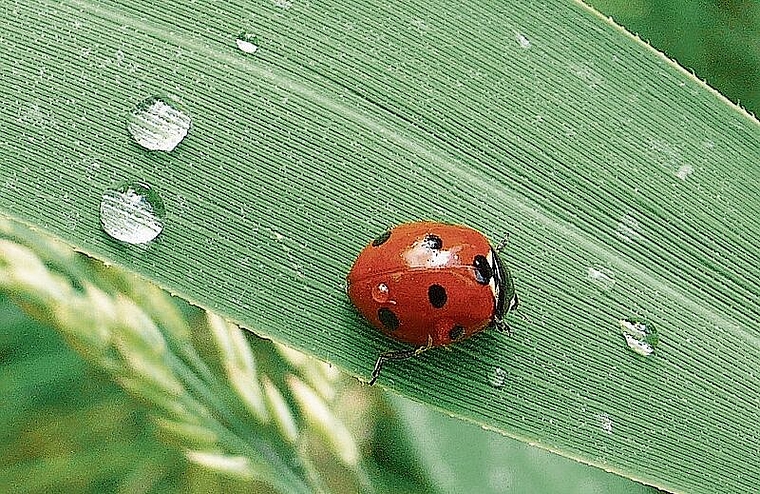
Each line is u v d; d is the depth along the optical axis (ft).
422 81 0.24
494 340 0.23
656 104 0.24
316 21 0.23
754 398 0.24
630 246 0.24
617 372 0.24
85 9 0.23
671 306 0.24
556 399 0.23
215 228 0.23
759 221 0.24
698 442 0.24
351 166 0.23
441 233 0.23
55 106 0.23
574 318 0.24
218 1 0.23
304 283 0.23
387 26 0.24
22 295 0.25
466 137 0.24
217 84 0.23
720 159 0.24
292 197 0.23
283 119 0.23
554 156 0.24
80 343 0.25
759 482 0.24
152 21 0.23
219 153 0.23
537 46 0.24
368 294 0.23
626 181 0.24
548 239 0.24
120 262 0.22
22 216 0.22
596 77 0.24
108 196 0.22
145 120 0.23
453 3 0.24
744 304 0.24
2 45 0.23
